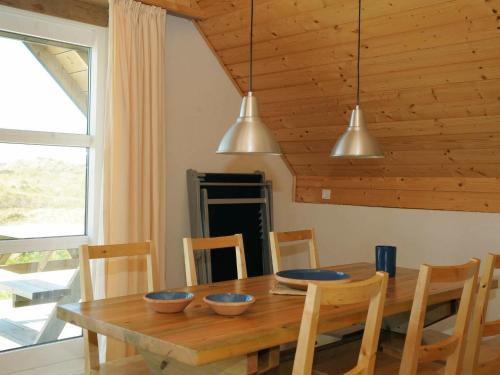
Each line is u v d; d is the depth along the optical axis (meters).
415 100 3.77
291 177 5.17
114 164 3.75
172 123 4.27
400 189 4.45
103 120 3.94
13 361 3.59
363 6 3.37
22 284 3.66
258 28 4.01
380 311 2.08
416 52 3.44
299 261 5.09
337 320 2.29
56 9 3.68
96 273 3.76
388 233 4.52
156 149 3.97
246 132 2.84
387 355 2.88
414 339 2.25
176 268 4.32
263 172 4.81
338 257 4.85
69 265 3.88
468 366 2.65
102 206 3.74
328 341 3.88
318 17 3.64
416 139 4.05
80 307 2.43
